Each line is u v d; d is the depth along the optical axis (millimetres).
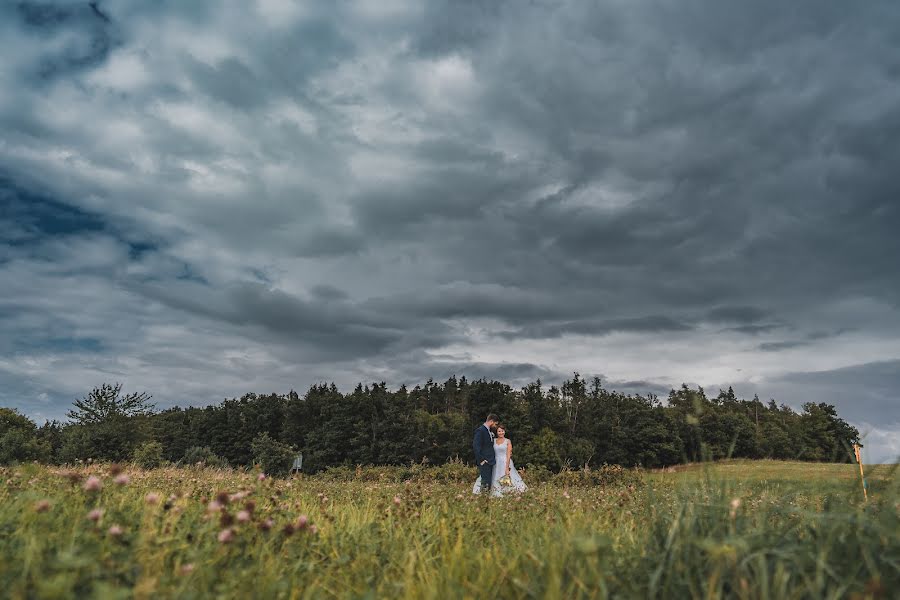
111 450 29969
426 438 75250
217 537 2852
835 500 2729
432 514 4652
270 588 2369
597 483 14375
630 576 2451
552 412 77438
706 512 2748
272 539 2992
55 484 4488
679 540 2506
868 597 1823
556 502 5297
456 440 73125
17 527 2867
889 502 2447
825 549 2285
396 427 76625
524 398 77750
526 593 2447
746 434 70000
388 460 75250
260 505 3986
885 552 2264
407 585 2598
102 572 2107
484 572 2695
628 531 3652
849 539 2348
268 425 90375
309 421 88938
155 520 2922
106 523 2939
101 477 4492
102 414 31016
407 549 3279
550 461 52156
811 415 67812
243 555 2748
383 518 4469
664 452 70938
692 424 3143
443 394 116375
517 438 71750
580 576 2404
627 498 5031
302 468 76438
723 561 2266
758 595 2119
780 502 2949
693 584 2264
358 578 2855
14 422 37781
